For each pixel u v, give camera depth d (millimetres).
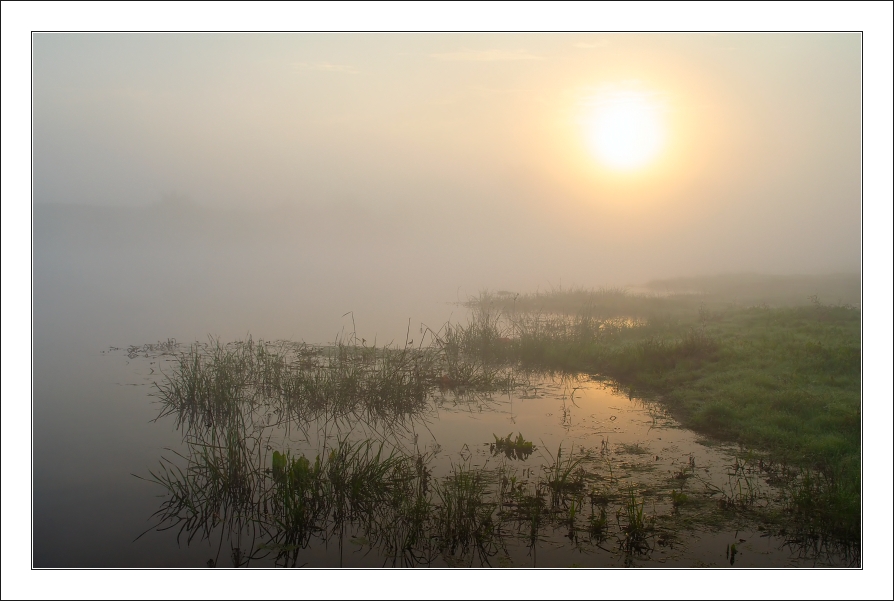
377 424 9945
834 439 8305
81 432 9531
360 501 7156
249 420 10102
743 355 12438
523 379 12789
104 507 7164
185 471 8180
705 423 9633
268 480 7793
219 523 6824
